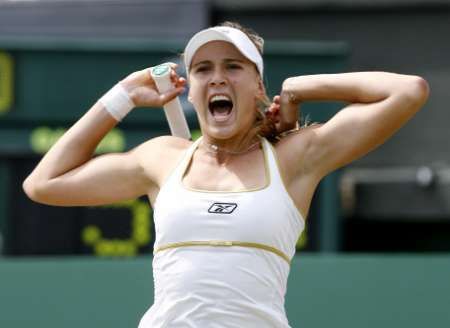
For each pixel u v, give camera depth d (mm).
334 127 14609
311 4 42188
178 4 39156
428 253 42781
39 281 25141
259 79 15078
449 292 24641
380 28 42062
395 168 41438
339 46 34625
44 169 15578
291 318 24688
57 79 34594
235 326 13891
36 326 25016
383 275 24766
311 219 33812
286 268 14414
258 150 14781
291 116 15242
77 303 25047
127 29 39250
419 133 41562
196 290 13953
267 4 42125
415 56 41844
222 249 14023
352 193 41125
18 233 34031
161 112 34188
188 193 14352
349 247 43188
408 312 24625
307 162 14633
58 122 34625
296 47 34625
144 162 15109
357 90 14688
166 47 34719
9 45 34469
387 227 42875
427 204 40938
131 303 24953
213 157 14742
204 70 14789
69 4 39719
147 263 25047
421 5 41812
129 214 33562
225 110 14898
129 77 15914
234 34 14633
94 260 25234
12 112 34469
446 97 41531
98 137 15812
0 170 34406
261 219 14062
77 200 15492
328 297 24734
